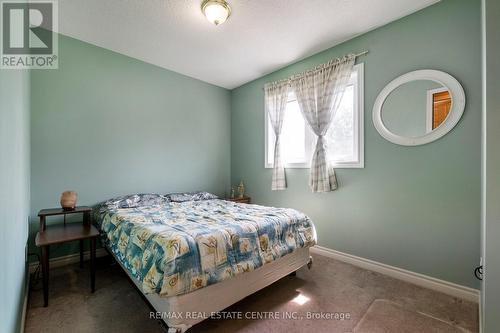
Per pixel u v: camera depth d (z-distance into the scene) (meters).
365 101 2.47
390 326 1.56
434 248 2.05
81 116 2.66
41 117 2.41
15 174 1.21
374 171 2.41
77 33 2.52
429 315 1.67
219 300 1.51
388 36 2.31
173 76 3.47
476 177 1.85
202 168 3.85
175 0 2.02
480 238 1.82
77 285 2.08
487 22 1.18
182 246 1.38
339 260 2.68
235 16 2.23
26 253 1.98
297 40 2.64
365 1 2.03
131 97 3.06
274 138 3.56
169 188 3.44
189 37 2.60
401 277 2.21
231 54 2.97
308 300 1.87
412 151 2.17
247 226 1.77
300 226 2.18
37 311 1.69
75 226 2.28
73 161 2.61
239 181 4.10
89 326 1.54
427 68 2.07
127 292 1.97
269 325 1.57
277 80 3.44
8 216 0.99
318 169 2.79
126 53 2.96
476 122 1.85
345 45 2.64
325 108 2.75
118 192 2.94
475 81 1.85
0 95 0.84
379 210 2.38
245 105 3.99
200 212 2.31
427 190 2.09
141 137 3.15
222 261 1.51
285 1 2.03
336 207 2.73
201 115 3.84
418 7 2.09
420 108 2.11
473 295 1.84
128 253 1.73
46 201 2.43
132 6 2.09
